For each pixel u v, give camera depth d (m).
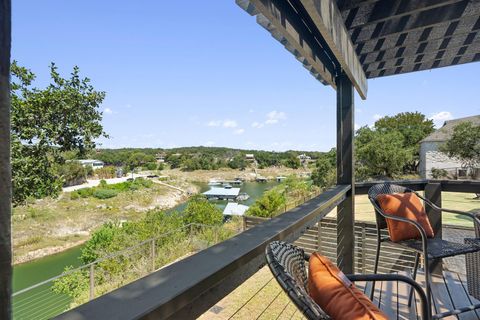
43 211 15.18
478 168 15.51
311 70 2.59
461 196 9.49
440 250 1.82
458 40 2.70
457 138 15.98
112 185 24.38
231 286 0.84
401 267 4.10
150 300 0.57
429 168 18.70
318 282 0.74
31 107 6.61
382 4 2.12
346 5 2.03
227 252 0.89
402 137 18.84
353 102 2.73
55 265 12.03
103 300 0.57
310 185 18.62
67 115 7.35
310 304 0.62
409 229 2.02
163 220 11.15
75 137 7.57
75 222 16.08
